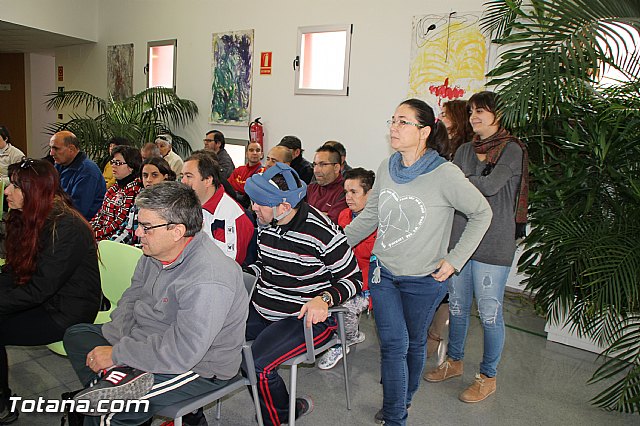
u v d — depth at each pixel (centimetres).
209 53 646
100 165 631
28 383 242
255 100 594
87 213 370
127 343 158
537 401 253
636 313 241
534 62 221
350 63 498
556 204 281
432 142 189
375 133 488
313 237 191
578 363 298
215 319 154
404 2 455
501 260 230
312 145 541
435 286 190
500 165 227
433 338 296
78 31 790
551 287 260
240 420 226
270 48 571
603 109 257
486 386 250
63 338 187
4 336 197
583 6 220
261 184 184
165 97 683
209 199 249
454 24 424
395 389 196
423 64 446
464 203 181
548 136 293
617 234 235
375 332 333
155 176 304
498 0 332
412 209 185
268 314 202
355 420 229
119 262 216
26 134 1011
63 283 196
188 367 154
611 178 263
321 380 265
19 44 877
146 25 731
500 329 241
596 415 242
